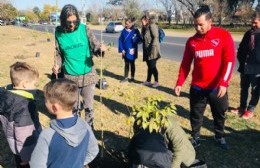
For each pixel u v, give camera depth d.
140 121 3.59
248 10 51.09
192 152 3.73
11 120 3.34
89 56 4.70
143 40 8.59
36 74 3.49
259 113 6.57
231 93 8.09
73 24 4.38
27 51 16.11
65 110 2.65
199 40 4.45
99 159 4.18
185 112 6.62
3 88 3.44
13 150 3.48
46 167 2.64
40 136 2.64
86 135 2.76
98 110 6.57
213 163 4.63
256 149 5.07
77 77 4.70
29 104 3.37
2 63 12.24
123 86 8.67
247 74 6.16
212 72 4.49
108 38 27.12
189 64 4.76
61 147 2.60
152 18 8.42
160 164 3.40
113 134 5.44
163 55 15.77
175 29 50.94
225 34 4.34
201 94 4.69
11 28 32.25
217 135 5.05
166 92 8.16
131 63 9.16
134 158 3.52
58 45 4.67
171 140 3.64
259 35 5.89
